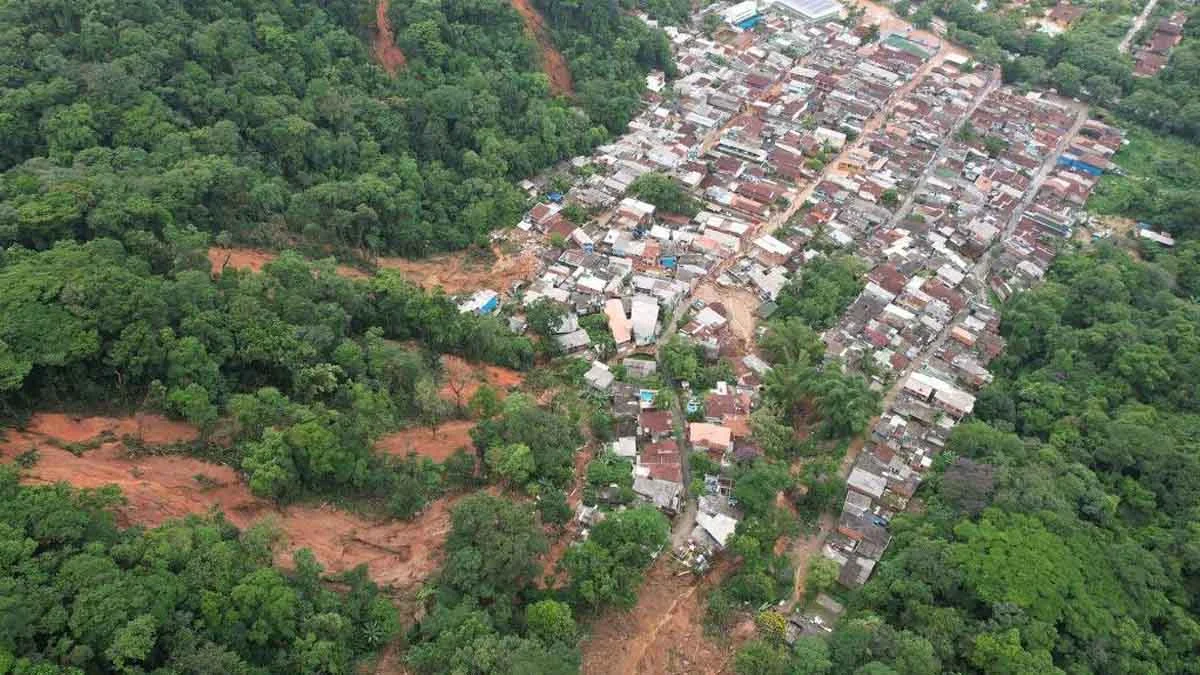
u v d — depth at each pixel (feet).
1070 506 278.67
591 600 226.99
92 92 355.77
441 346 337.11
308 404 268.00
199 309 270.05
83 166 327.88
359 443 250.98
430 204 421.59
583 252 416.87
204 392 246.47
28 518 186.29
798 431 325.42
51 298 243.81
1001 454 299.58
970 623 239.09
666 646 236.22
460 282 393.29
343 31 443.73
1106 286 389.80
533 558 227.40
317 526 236.84
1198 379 345.10
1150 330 367.04
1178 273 424.46
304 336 280.72
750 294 402.11
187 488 229.45
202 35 394.93
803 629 251.60
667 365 348.18
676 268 411.34
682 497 287.69
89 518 193.57
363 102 428.15
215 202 346.54
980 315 388.98
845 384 319.88
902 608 249.34
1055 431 323.98
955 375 354.95
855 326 375.04
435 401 288.51
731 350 361.10
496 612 216.54
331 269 330.95
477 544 224.53
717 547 267.18
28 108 347.77
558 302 379.14
